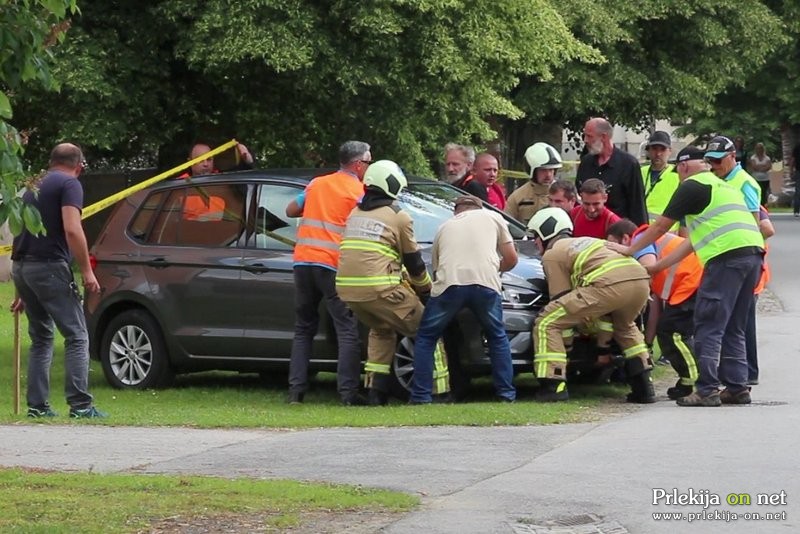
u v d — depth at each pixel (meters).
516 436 14.49
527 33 30.95
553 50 32.16
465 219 17.05
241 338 18.88
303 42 27.80
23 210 11.15
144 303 19.64
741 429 14.62
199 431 15.48
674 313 17.88
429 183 19.77
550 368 17.25
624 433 14.53
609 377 19.67
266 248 18.91
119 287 19.88
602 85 46.72
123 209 20.34
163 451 13.94
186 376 21.97
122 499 11.26
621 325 17.45
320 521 10.55
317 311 18.08
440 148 32.84
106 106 29.33
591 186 18.80
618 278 17.02
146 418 16.55
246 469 12.78
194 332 19.23
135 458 13.52
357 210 17.20
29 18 11.88
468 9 29.39
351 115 30.39
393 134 30.28
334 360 18.33
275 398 19.09
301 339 18.03
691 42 49.25
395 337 17.59
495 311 17.00
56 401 19.19
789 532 10.18
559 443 13.99
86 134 29.25
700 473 12.13
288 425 15.79
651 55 49.31
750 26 49.94
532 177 20.91
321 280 17.64
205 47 28.14
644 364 17.39
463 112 30.88
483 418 15.71
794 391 18.34
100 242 20.30
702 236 16.75
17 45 11.83
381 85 28.91
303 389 18.02
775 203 79.69
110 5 29.55
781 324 26.02
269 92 31.27
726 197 16.77
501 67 30.66
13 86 12.07
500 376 17.22
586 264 17.19
